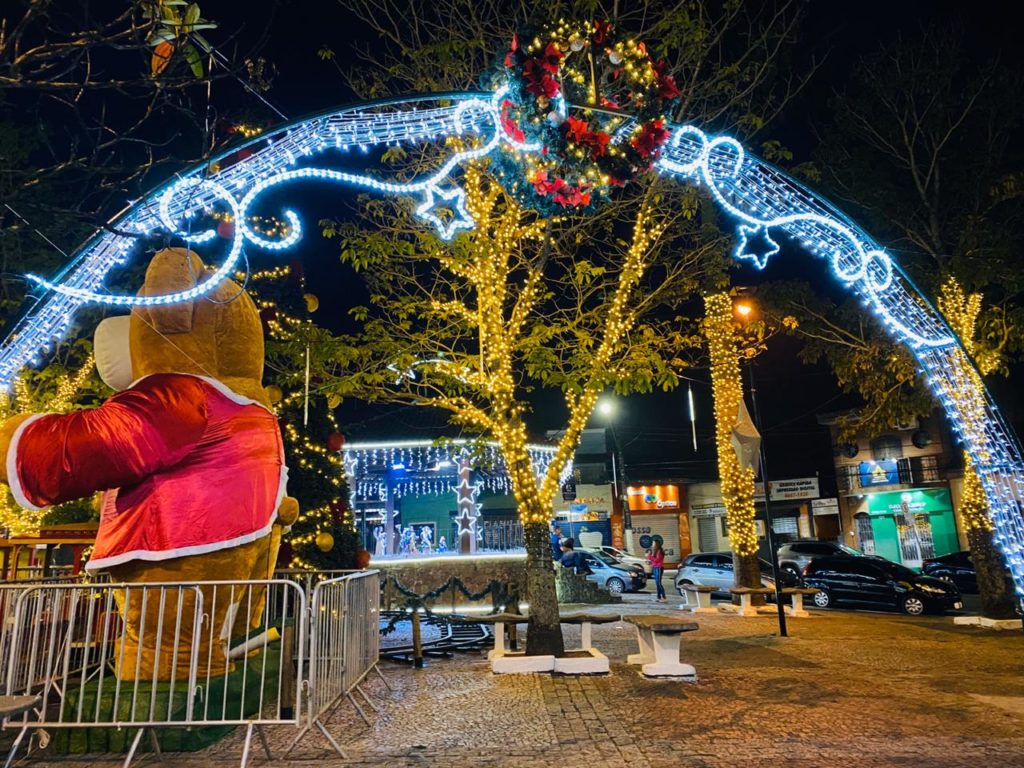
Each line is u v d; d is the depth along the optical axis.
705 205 11.22
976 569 13.56
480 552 17.56
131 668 6.01
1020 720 6.34
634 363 9.80
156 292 6.40
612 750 5.54
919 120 14.58
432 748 5.66
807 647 10.77
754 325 15.35
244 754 4.96
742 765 5.16
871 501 33.00
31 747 5.71
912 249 15.09
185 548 5.97
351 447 17.73
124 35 3.78
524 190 5.53
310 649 5.32
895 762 5.19
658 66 5.28
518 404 9.59
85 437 5.61
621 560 24.91
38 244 8.24
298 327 9.49
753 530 16.64
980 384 8.53
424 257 9.85
